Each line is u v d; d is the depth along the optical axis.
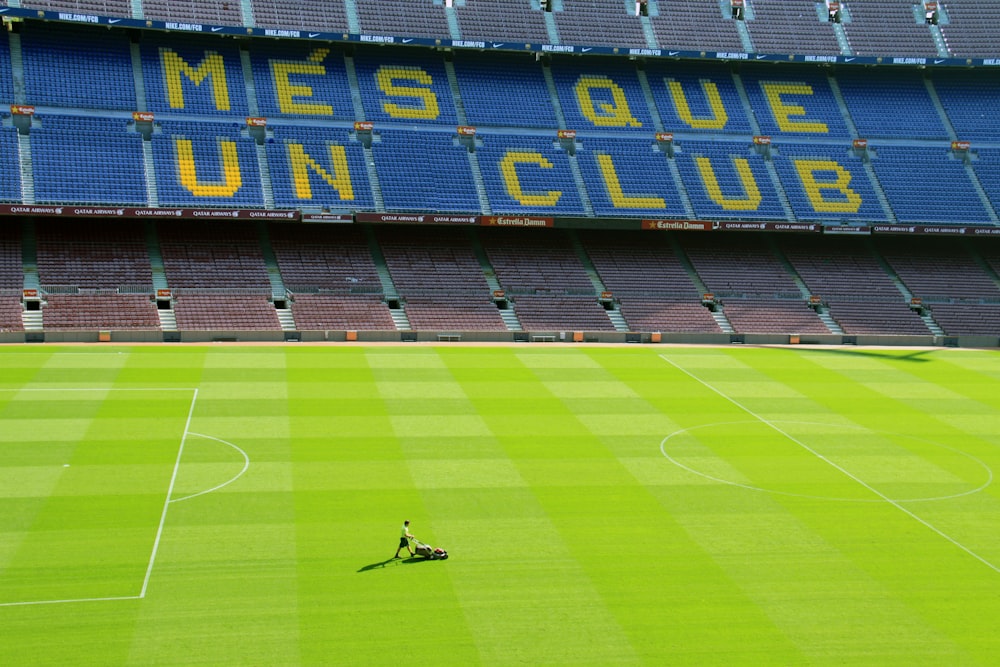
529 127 81.38
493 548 33.62
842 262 82.69
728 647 27.56
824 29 88.75
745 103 86.31
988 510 38.75
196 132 74.00
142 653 26.09
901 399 56.09
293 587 30.19
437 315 70.88
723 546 34.50
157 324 65.00
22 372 53.97
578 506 37.75
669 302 75.88
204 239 73.38
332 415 48.44
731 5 89.44
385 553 32.91
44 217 71.56
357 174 75.12
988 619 29.61
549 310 73.25
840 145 84.94
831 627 28.88
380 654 26.52
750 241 84.06
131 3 75.38
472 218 73.69
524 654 26.80
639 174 80.19
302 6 80.00
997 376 62.66
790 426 49.78
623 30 85.81
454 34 81.94
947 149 85.62
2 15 69.75
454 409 50.41
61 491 37.00
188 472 39.66
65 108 72.06
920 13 90.75
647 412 51.38
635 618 29.05
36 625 27.25
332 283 71.94
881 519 37.53
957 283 81.25
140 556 31.84
